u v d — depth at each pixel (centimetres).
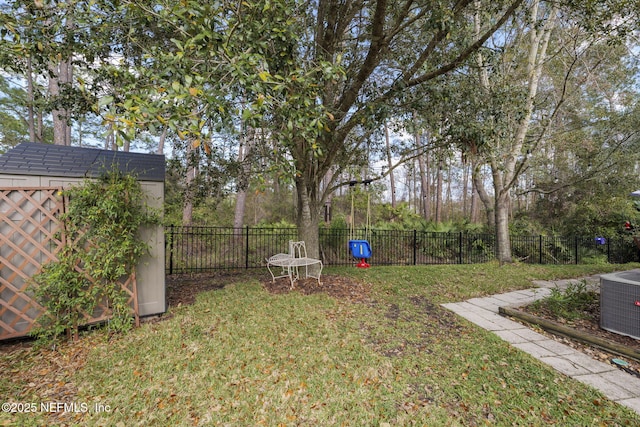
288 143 301
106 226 304
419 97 436
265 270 686
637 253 982
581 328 350
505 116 479
